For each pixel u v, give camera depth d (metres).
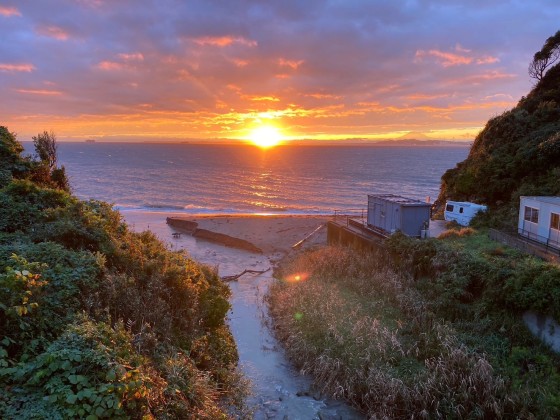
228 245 36.03
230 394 11.46
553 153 25.73
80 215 12.95
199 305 13.63
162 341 10.09
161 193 75.62
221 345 13.55
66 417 5.59
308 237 36.31
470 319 15.30
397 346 13.81
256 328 18.41
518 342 13.52
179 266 13.65
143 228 42.84
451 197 33.25
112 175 107.19
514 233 22.45
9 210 12.61
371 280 20.06
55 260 9.82
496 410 10.59
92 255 10.81
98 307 9.15
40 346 7.09
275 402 12.63
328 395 12.95
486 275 15.86
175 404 7.74
